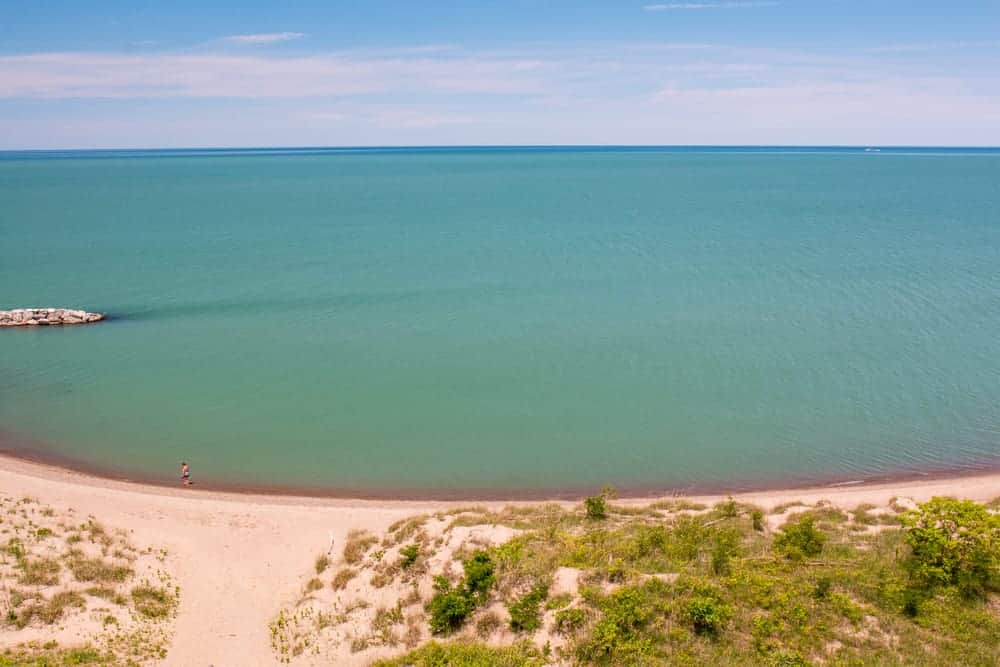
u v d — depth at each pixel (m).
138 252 90.62
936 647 17.38
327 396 44.84
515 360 50.59
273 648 20.44
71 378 48.16
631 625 18.12
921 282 70.62
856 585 20.34
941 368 48.28
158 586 23.86
